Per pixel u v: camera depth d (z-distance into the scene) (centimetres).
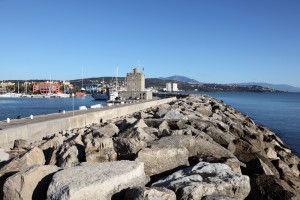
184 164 1063
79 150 1139
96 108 3881
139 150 1048
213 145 1341
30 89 18750
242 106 10450
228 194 846
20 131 1834
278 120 5959
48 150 1346
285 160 2002
